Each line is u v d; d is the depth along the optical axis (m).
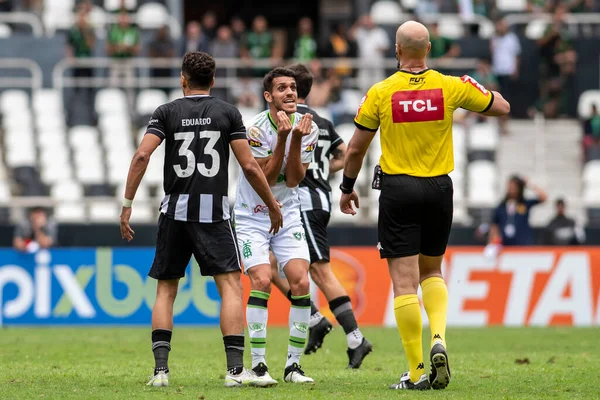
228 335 22.02
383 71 74.06
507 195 56.66
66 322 49.28
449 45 73.50
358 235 61.16
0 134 70.06
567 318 50.41
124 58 72.19
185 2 105.12
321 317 30.73
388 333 44.06
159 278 22.45
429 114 21.50
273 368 27.91
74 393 20.88
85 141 70.19
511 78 76.75
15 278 49.50
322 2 92.12
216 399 19.59
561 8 76.00
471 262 50.56
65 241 60.78
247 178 22.09
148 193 65.88
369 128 21.91
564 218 60.56
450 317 50.38
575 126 75.31
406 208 21.58
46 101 72.25
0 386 22.55
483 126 72.38
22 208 62.44
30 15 78.62
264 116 23.91
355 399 19.70
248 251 23.41
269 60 72.44
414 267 21.84
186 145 21.95
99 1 83.31
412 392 21.06
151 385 22.19
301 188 27.95
